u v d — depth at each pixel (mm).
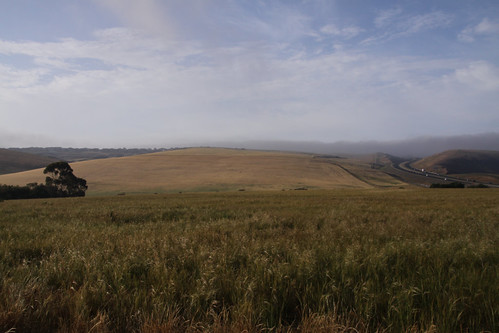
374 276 3963
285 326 3061
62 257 4988
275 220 10570
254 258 4734
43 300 3340
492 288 3535
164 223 10594
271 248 5418
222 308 3242
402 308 3121
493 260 4973
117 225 10914
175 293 3506
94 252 5168
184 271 4160
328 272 4000
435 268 4320
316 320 2865
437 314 2992
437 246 5754
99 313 2955
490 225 9031
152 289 3463
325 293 3506
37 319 3008
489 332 2785
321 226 9734
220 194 40438
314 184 110688
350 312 3066
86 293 3391
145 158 148625
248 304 3068
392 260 4859
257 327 2875
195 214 13977
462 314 3076
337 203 21109
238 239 6449
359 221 10617
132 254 4852
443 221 10336
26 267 4395
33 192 63375
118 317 3035
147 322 2887
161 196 37188
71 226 9680
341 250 5391
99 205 21516
